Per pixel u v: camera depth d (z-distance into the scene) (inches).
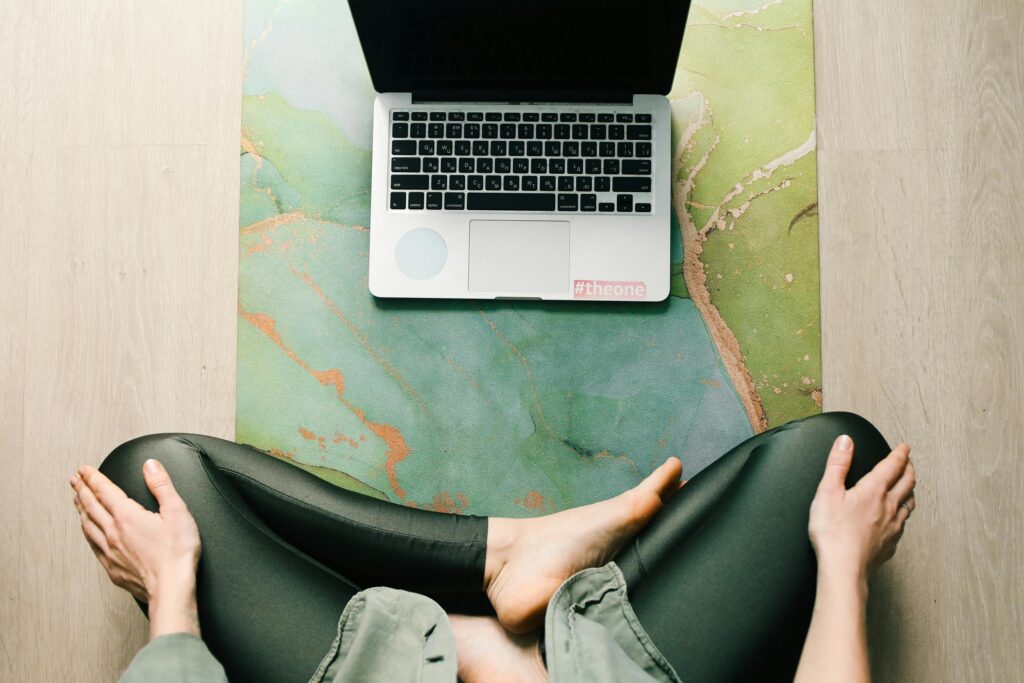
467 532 34.5
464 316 39.1
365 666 30.6
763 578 31.9
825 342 38.9
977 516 38.0
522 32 32.9
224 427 38.9
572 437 38.8
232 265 39.5
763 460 33.7
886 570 37.8
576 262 37.7
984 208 39.2
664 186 37.6
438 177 37.7
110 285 39.4
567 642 30.4
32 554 38.4
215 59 40.3
